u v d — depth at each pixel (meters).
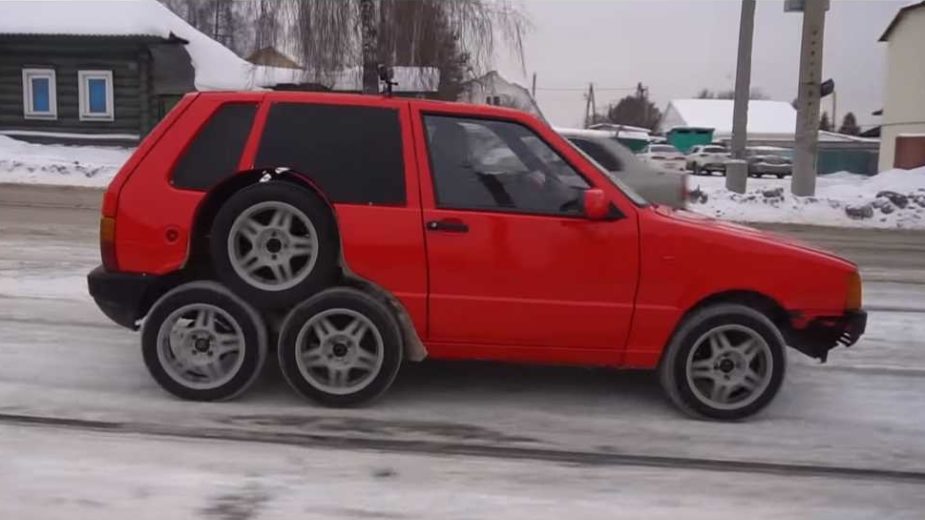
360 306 4.99
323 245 4.97
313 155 5.07
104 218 5.12
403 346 5.13
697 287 5.00
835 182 24.05
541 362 5.13
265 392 5.36
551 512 3.85
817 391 5.78
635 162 9.13
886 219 17.80
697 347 5.05
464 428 4.88
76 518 3.66
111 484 4.00
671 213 5.26
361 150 5.06
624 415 5.18
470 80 25.97
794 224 17.34
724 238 5.02
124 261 5.09
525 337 5.05
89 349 6.19
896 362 6.55
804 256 5.06
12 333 6.55
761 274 5.02
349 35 25.12
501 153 5.08
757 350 5.07
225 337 5.10
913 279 10.54
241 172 5.04
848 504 4.05
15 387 5.31
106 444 4.46
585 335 5.04
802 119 19.80
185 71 27.86
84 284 8.41
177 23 29.66
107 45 26.94
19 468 4.14
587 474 4.29
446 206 5.00
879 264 11.83
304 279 4.98
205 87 27.48
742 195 19.03
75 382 5.45
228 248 4.97
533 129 5.10
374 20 24.25
